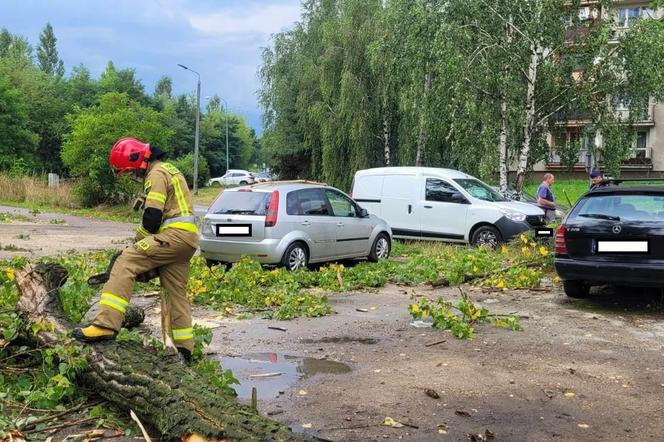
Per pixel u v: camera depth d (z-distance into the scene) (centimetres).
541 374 525
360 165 2928
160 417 373
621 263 748
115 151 480
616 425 418
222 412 352
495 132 1952
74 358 429
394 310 792
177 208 473
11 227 1978
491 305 827
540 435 400
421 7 2066
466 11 1977
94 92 7619
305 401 455
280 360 561
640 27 1916
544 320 732
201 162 6241
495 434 400
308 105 3359
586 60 1991
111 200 3003
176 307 488
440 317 689
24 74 6912
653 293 891
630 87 1922
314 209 1115
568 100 1992
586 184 3609
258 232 1030
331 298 881
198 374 410
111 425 400
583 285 852
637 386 496
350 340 636
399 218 1534
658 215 747
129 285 457
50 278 509
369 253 1244
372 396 467
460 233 1441
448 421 421
